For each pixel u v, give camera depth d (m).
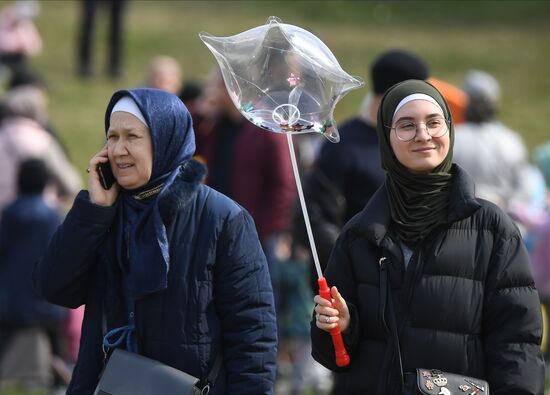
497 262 11.88
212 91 22.25
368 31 63.38
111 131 12.13
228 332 12.09
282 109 12.41
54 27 60.22
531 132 48.88
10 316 22.95
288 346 23.34
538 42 62.03
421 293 11.85
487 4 68.94
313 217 16.88
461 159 24.58
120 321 12.14
